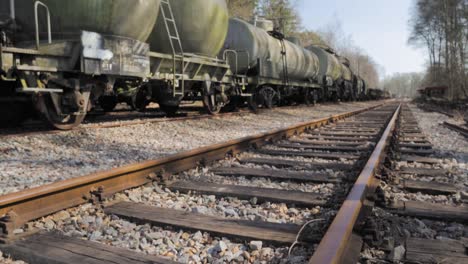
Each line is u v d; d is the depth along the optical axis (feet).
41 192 10.57
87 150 21.62
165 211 11.60
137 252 8.78
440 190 14.60
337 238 7.47
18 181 14.51
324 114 64.13
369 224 9.41
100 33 24.89
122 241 9.67
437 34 194.18
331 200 12.75
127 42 26.45
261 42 52.01
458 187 15.34
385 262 8.28
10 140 21.22
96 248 8.91
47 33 24.36
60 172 16.28
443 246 9.18
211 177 16.63
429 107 111.65
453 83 138.00
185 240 9.96
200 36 35.27
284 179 16.49
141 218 11.03
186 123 34.53
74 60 23.73
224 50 48.70
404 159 21.31
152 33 33.09
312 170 18.47
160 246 9.49
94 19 24.20
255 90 53.93
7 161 17.90
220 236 10.03
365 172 13.41
